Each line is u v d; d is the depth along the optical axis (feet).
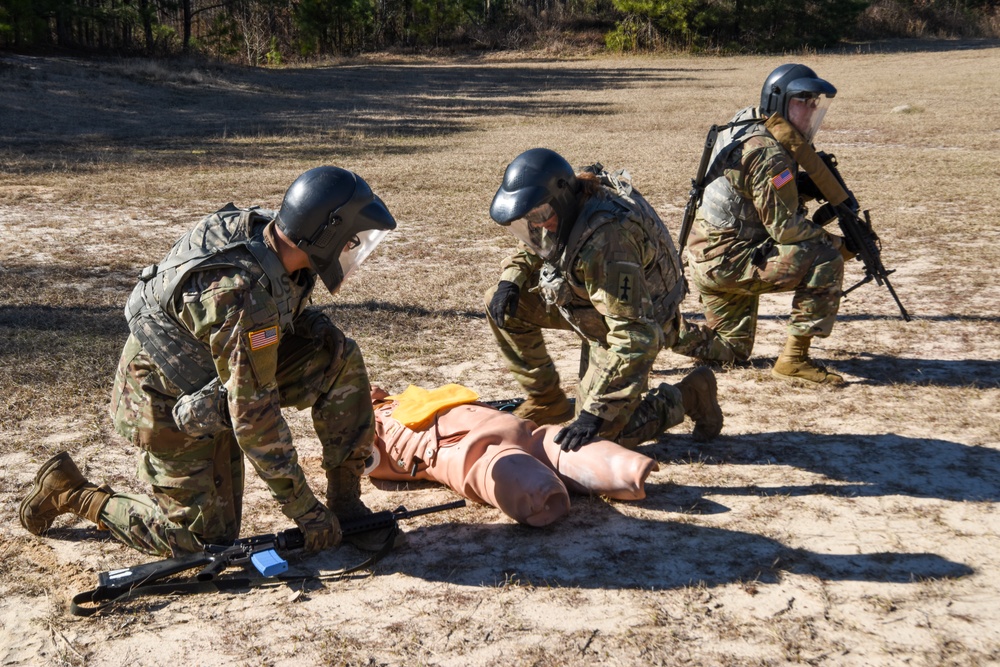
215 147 56.18
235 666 9.65
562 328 15.02
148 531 11.33
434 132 64.28
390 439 13.75
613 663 9.57
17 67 87.30
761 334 21.56
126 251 29.40
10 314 22.16
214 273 9.96
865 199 36.60
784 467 14.12
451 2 169.27
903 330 21.06
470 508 13.06
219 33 141.49
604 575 11.20
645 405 13.97
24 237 31.35
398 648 9.88
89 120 70.54
